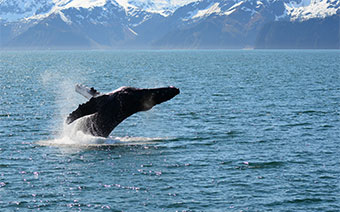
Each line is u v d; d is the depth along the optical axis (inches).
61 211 2508.6
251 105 5900.6
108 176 2999.5
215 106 5812.0
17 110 5477.4
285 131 4343.0
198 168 3179.1
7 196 2677.2
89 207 2556.6
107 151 3540.8
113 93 3703.3
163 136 4143.7
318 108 5674.2
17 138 3983.8
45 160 3297.2
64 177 2967.5
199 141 3939.5
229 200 2662.4
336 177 3021.7
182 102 6151.6
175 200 2655.0
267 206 2596.0
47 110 5541.3
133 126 4586.6
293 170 3154.5
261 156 3474.4
